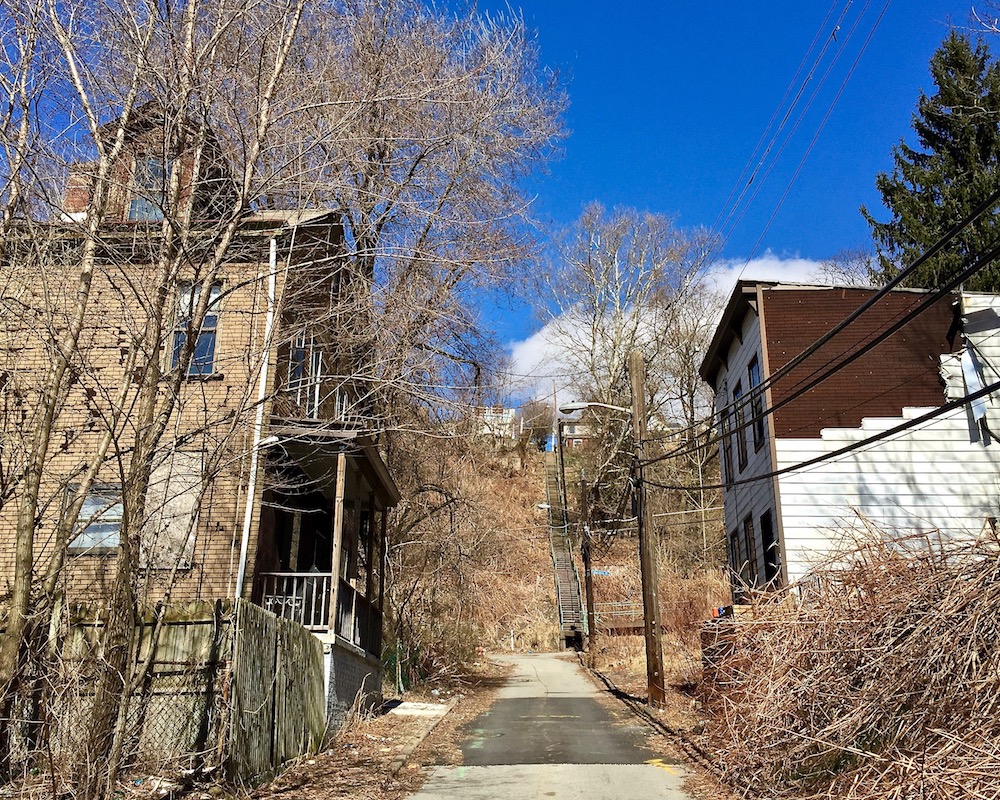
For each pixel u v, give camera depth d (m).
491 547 29.66
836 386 18.55
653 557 17.50
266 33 8.68
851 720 7.39
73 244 9.50
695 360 48.84
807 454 18.08
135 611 7.66
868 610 8.01
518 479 56.25
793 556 17.23
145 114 8.66
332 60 9.88
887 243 31.91
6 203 8.11
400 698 19.56
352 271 10.90
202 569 12.07
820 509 17.59
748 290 19.56
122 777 7.86
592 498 50.78
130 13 8.29
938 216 29.27
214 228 8.68
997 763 5.75
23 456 8.15
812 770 8.14
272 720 9.70
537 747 12.70
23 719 7.22
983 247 27.66
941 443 17.83
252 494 13.42
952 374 18.39
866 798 6.70
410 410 13.67
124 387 8.14
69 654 8.02
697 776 10.15
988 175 28.09
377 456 16.34
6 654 7.05
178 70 8.44
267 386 12.91
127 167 8.76
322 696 12.52
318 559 18.22
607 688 22.16
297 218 9.45
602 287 48.06
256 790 8.64
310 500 17.42
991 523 7.92
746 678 9.62
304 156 9.48
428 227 12.02
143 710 8.15
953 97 29.06
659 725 14.36
